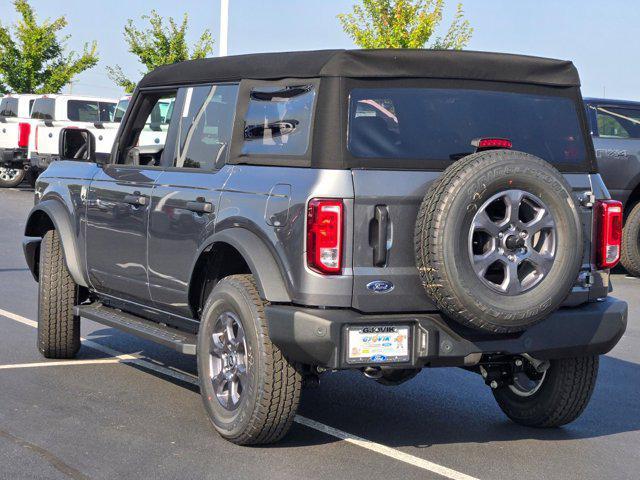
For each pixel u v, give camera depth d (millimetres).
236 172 5676
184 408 6301
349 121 5141
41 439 5559
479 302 4855
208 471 5078
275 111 5520
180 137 6391
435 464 5324
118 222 6746
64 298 7461
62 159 7363
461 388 7168
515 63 5605
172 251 6141
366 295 5031
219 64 6152
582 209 5625
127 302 6930
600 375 7785
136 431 5762
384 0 23422
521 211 5078
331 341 4965
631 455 5613
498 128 5512
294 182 5180
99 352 7961
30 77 36531
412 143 5250
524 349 5309
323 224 4996
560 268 5012
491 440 5844
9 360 7566
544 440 5883
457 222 4824
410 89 5340
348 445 5629
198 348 5762
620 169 13188
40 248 7664
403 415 6371
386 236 5062
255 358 5266
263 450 5465
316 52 5359
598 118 13289
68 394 6590
